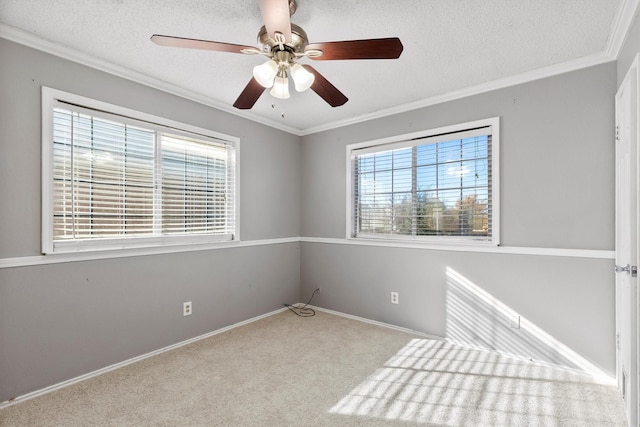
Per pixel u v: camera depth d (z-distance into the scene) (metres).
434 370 2.40
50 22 1.89
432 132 3.06
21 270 2.02
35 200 2.07
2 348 1.94
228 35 2.03
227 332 3.17
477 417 1.84
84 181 2.32
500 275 2.69
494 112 2.71
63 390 2.12
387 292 3.37
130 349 2.52
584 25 1.90
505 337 2.66
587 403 1.97
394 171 3.37
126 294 2.51
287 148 3.97
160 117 2.72
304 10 1.76
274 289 3.80
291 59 1.74
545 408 1.92
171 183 2.84
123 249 2.48
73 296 2.23
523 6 1.73
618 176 2.12
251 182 3.53
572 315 2.38
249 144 3.51
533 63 2.37
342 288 3.73
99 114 2.37
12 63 1.98
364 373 2.35
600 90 2.28
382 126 3.41
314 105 3.23
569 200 2.39
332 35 2.01
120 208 2.51
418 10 1.77
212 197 3.18
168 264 2.78
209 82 2.71
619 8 1.74
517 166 2.61
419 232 3.19
